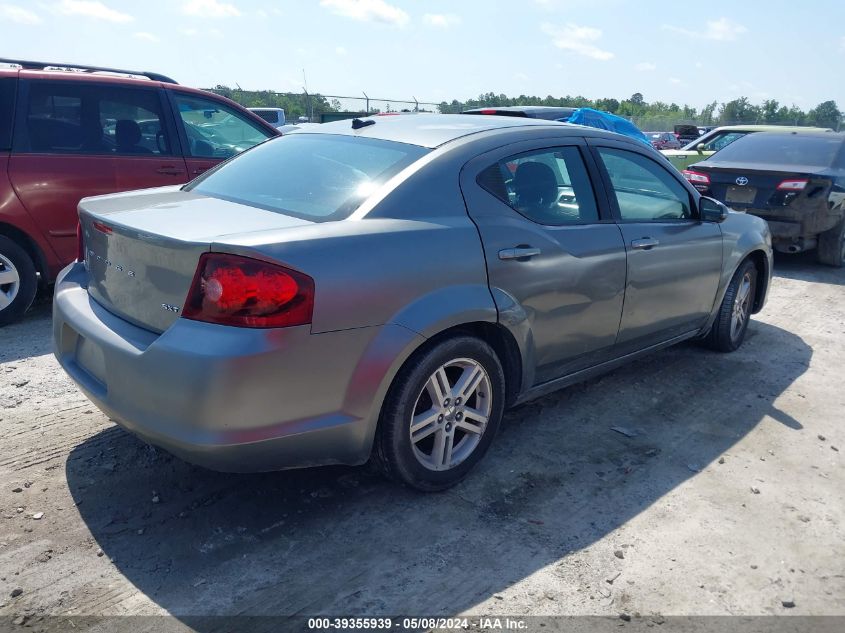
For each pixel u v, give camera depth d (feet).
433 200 10.32
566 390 15.01
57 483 10.62
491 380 10.93
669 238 14.03
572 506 10.64
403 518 10.13
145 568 8.87
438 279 9.85
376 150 11.19
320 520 10.01
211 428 8.30
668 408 14.33
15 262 17.38
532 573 9.08
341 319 8.84
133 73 22.62
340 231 9.19
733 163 28.68
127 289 9.55
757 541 9.96
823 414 14.35
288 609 8.29
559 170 12.24
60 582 8.55
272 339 8.34
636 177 13.84
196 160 20.38
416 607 8.41
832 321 21.17
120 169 18.72
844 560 9.62
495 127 12.03
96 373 9.82
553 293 11.58
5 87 17.15
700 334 16.57
